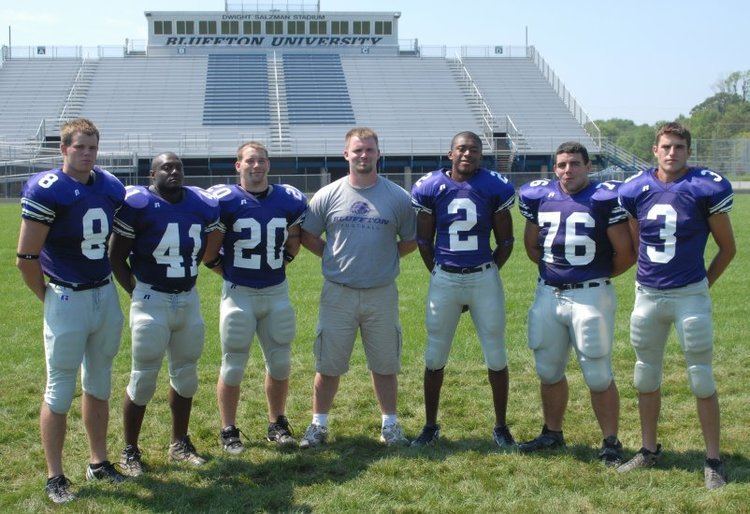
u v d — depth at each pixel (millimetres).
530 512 3922
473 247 4824
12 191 30609
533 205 4805
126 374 6480
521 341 7422
